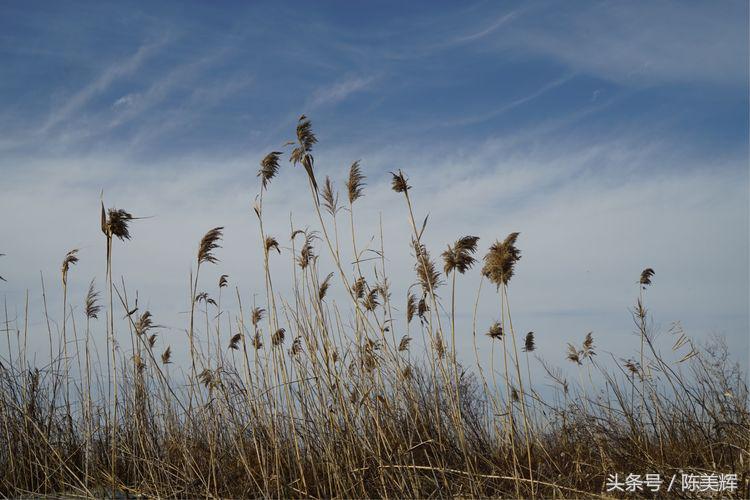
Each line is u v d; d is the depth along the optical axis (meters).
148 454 4.40
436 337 4.34
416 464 4.14
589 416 4.50
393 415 4.28
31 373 4.64
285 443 4.22
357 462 4.04
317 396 4.12
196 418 4.40
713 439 4.16
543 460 4.32
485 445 4.39
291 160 4.17
